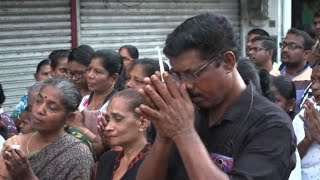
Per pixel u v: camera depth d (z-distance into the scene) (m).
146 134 3.02
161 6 8.39
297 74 5.51
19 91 7.05
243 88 2.10
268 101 2.09
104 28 7.78
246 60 3.09
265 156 1.96
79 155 3.07
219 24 1.97
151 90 1.90
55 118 3.11
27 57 7.07
